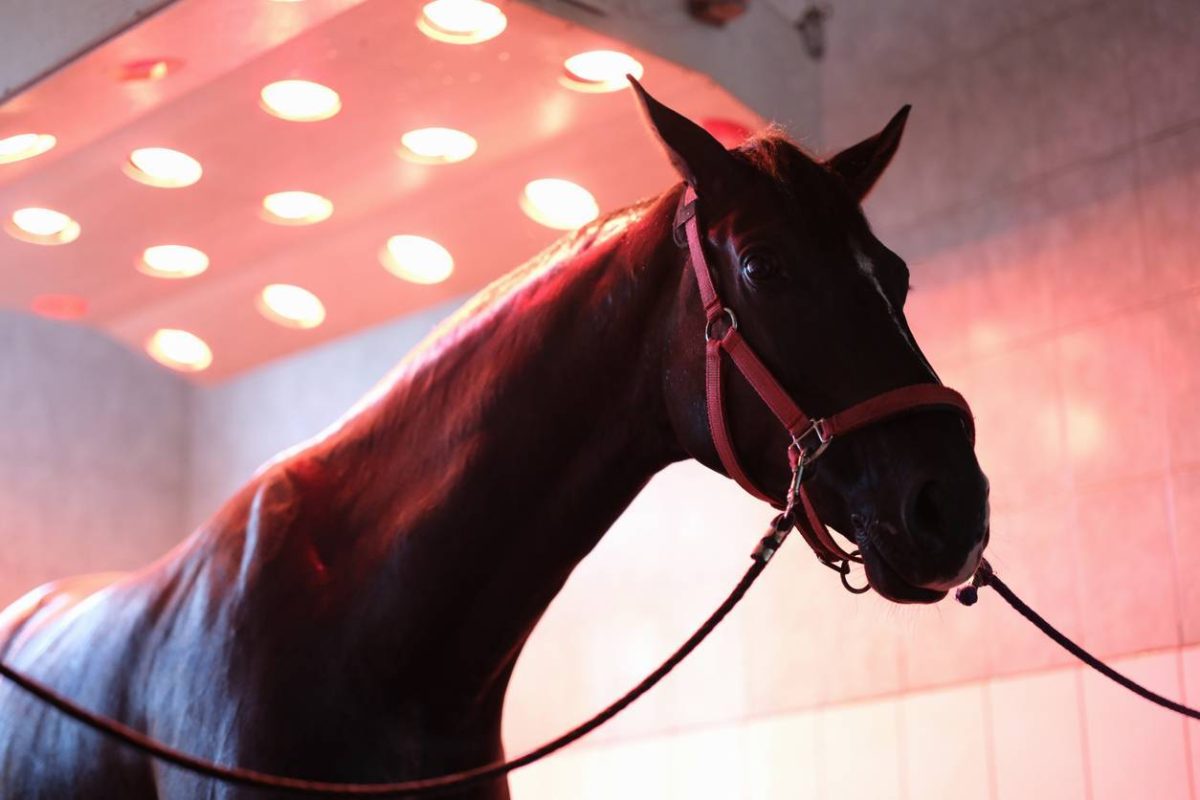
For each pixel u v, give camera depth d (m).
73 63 2.92
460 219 3.74
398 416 1.97
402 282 4.04
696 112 3.40
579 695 4.33
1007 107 3.72
